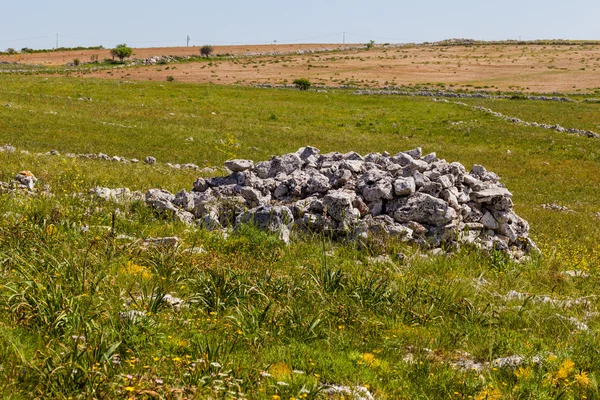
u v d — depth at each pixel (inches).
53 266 323.9
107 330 256.1
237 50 5836.6
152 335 257.4
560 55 5157.5
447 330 322.3
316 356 268.7
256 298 331.6
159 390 212.5
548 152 1625.2
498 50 5625.0
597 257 614.9
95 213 484.7
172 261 373.1
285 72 4005.9
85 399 205.2
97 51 5526.6
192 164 1088.2
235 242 445.4
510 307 373.7
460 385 255.4
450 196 530.3
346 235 503.2
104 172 830.5
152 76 3558.1
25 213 463.8
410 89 3221.0
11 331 244.2
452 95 2861.7
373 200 530.6
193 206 537.3
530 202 1051.3
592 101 2783.0
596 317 375.6
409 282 393.7
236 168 582.9
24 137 1190.3
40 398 203.5
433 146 1617.9
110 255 362.6
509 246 542.9
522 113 2289.6
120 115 1646.2
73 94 2028.8
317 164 601.9
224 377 229.6
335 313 320.5
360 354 278.1
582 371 276.1
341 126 1887.3
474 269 464.8
